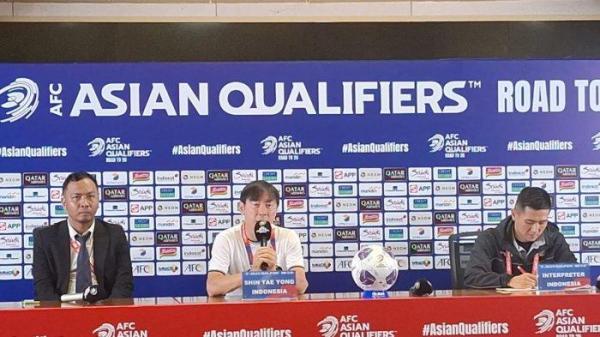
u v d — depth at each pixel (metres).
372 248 3.30
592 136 5.21
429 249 5.16
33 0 6.10
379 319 2.96
